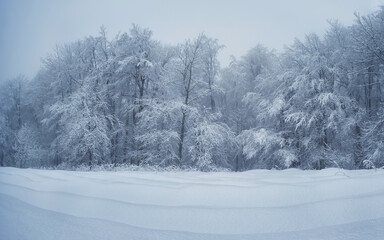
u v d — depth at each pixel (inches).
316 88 683.4
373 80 676.7
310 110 703.1
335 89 675.4
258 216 145.6
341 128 639.1
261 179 250.4
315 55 698.2
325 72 696.4
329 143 695.7
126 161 788.0
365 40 617.0
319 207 153.5
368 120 636.7
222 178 269.7
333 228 131.6
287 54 795.4
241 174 362.9
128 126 807.7
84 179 269.4
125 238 127.7
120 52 813.9
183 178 274.1
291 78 747.4
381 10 652.1
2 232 138.2
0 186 258.2
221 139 735.7
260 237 124.6
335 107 657.0
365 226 132.1
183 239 125.3
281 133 735.1
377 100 684.1
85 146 693.3
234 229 134.9
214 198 176.6
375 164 558.6
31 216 166.4
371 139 576.1
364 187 184.9
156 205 168.2
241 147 829.8
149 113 725.9
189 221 144.9
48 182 258.4
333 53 690.8
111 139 808.3
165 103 759.7
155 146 757.9
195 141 737.6
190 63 807.1
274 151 746.8
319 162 665.0
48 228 143.9
